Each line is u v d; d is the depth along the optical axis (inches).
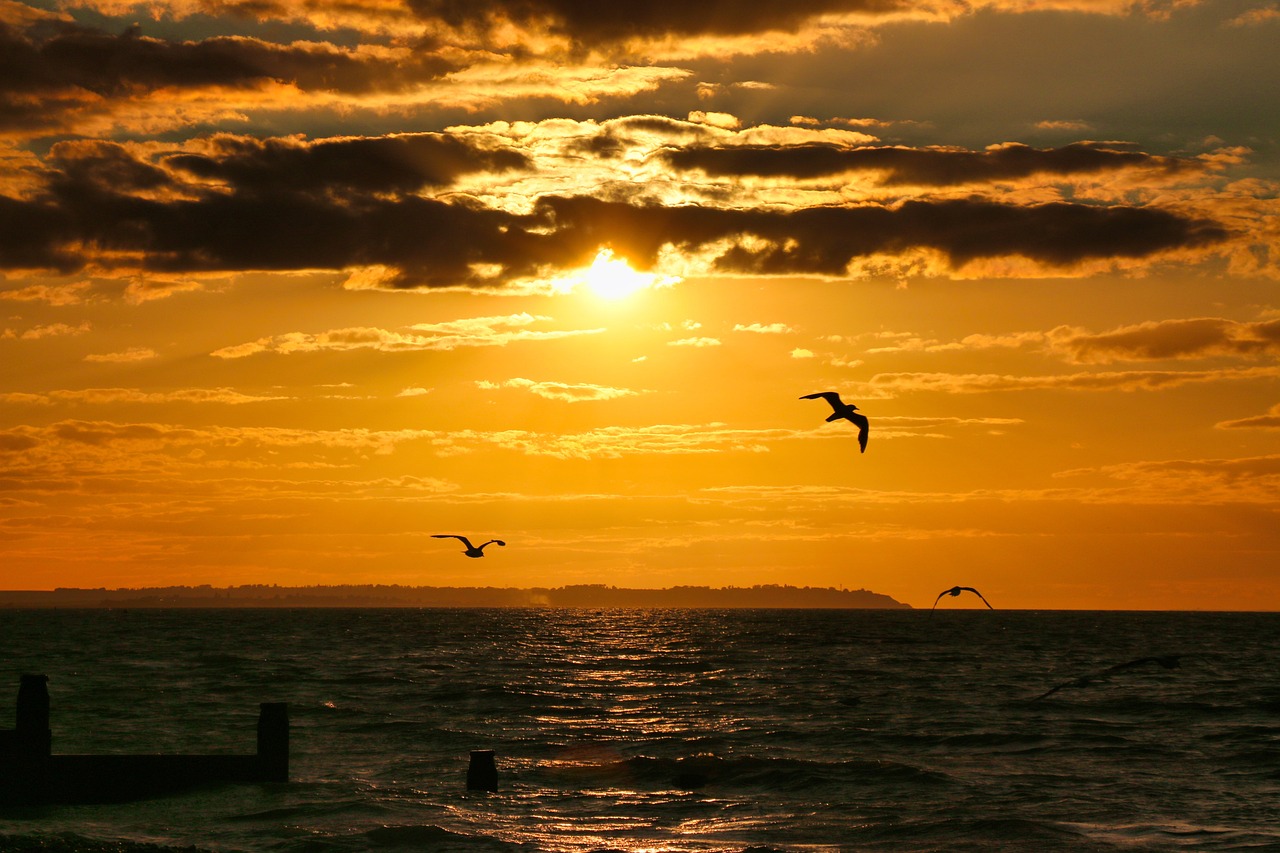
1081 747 2792.8
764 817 1971.0
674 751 2677.2
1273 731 3097.9
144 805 1824.6
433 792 2089.1
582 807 2034.9
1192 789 2244.1
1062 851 1747.0
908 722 3319.4
